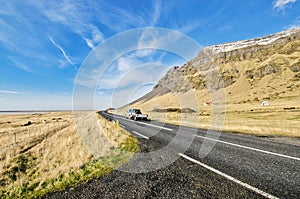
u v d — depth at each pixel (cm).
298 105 6259
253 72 15938
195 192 382
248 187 396
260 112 4744
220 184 414
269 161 583
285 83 12256
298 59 15012
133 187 419
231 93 13275
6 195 446
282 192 370
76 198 380
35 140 1502
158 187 413
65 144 1041
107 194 390
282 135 1180
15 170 741
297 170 497
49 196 399
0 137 1866
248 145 847
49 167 661
